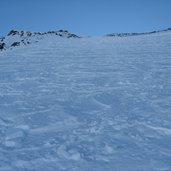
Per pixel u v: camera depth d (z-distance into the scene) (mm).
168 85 11656
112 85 12234
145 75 14000
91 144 6387
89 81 13297
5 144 6570
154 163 5500
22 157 5863
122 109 8820
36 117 8367
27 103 9969
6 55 28391
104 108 9031
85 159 5727
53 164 5559
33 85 13102
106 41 37688
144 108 8820
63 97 10562
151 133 6938
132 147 6211
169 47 24953
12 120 8227
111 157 5781
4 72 17625
